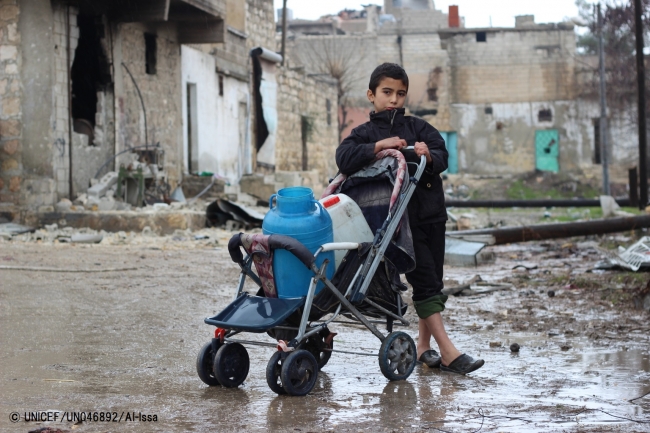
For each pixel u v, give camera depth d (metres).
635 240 14.86
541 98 50.34
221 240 14.63
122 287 8.33
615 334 6.11
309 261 4.15
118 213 15.66
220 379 4.32
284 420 3.71
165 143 21.23
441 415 3.81
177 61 21.94
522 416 3.79
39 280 8.55
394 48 50.69
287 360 4.11
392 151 4.54
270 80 30.34
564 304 7.69
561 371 4.83
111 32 18.47
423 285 4.79
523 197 45.66
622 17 34.66
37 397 4.09
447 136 51.44
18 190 16.48
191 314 6.87
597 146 50.28
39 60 16.45
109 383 4.43
